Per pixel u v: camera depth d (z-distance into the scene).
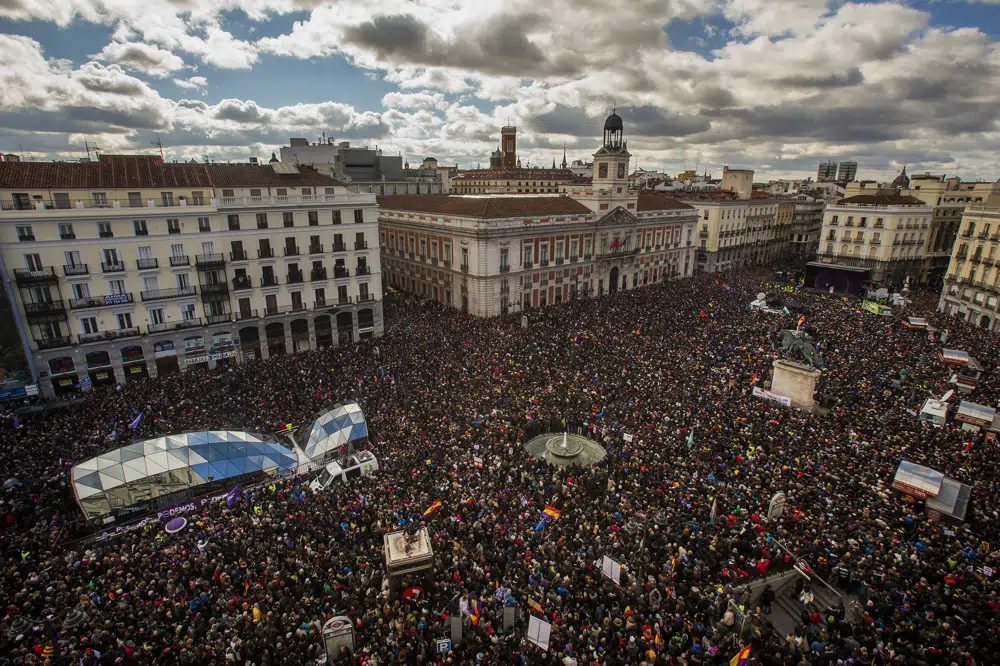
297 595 21.83
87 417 39.00
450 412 38.88
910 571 22.27
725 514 26.73
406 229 87.19
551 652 18.81
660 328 60.28
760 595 23.09
